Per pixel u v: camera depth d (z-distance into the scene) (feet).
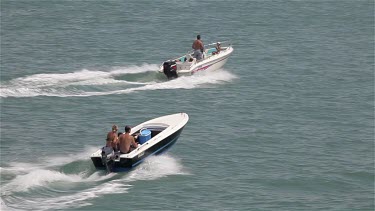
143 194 339.36
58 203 326.03
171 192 343.46
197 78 565.94
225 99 515.50
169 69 561.02
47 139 426.51
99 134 437.17
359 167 381.40
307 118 470.80
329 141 423.64
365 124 458.09
